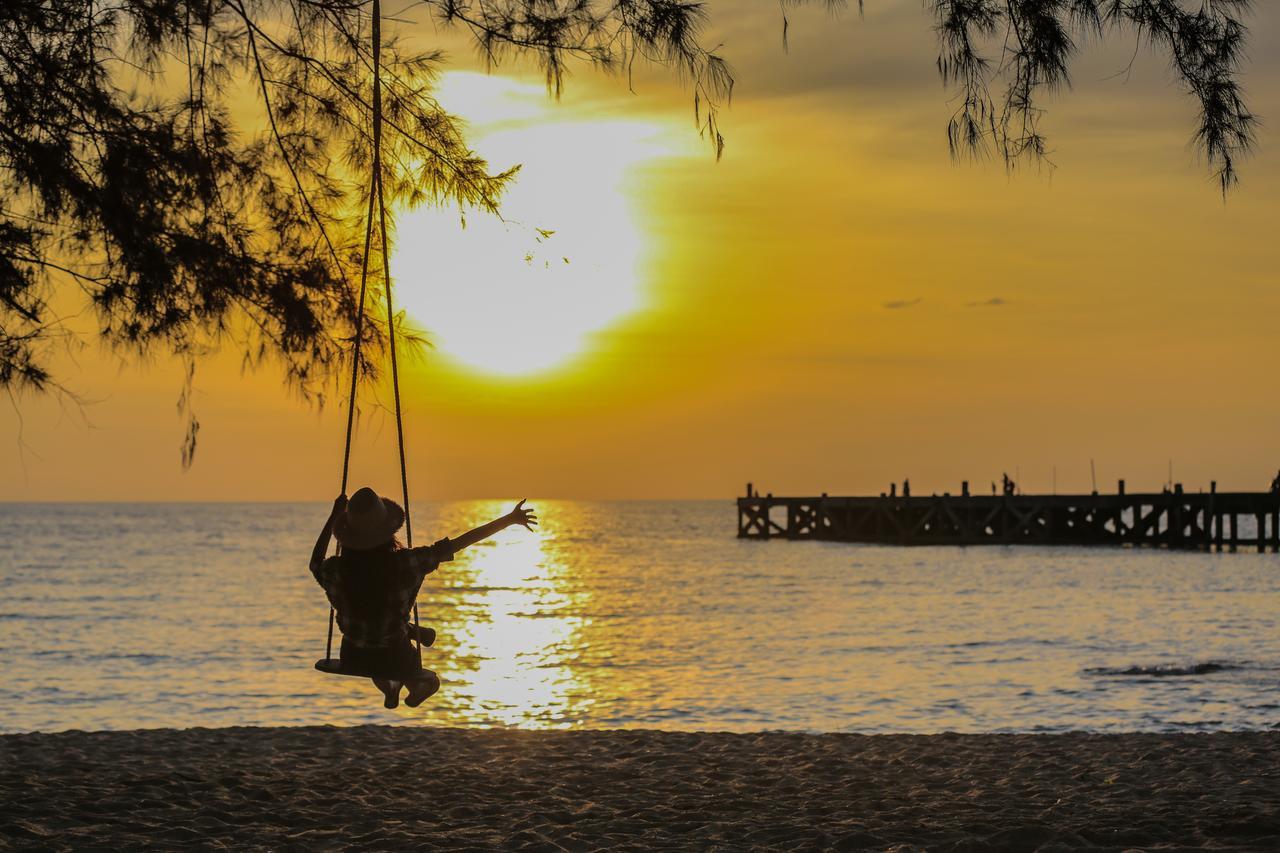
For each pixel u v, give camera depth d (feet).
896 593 144.15
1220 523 191.83
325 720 61.62
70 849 22.26
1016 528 207.21
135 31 24.79
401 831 24.59
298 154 26.50
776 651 91.25
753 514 263.90
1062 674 74.43
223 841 23.38
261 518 645.10
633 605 140.36
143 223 24.18
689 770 33.06
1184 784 29.43
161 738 39.19
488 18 25.07
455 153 26.78
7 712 64.95
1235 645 89.35
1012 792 29.04
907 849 22.24
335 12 26.13
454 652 95.04
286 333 25.21
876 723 58.54
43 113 24.47
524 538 387.34
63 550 294.05
